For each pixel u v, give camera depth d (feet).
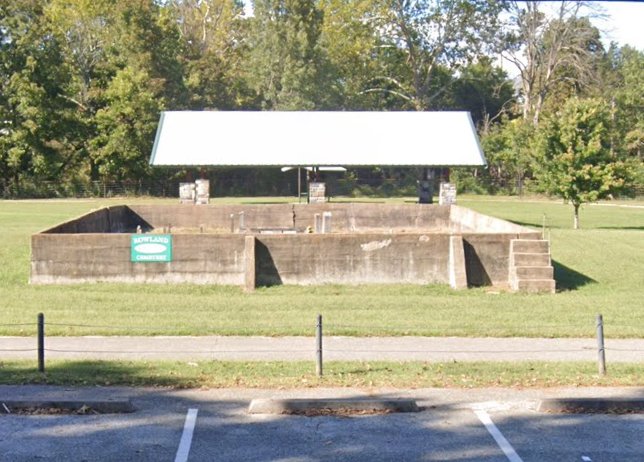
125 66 238.48
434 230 129.80
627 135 249.55
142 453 33.32
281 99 260.83
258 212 128.36
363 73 283.59
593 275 89.20
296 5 258.57
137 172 234.79
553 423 37.40
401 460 32.68
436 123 168.14
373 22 272.10
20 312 68.28
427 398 41.16
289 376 45.47
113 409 38.63
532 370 47.60
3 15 218.38
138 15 240.94
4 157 223.92
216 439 35.01
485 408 39.52
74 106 233.55
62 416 38.09
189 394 41.81
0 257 91.35
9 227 119.85
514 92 323.57
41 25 220.84
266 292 79.36
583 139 138.82
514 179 255.50
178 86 249.55
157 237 81.71
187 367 47.96
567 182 135.74
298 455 33.19
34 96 217.36
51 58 220.84
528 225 148.05
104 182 233.55
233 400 40.70
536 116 250.98
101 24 253.44
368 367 48.44
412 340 59.06
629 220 160.86
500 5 262.26
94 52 245.04
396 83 280.10
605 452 33.76
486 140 263.70
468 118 169.78
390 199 223.30
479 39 270.05
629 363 51.03
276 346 56.29
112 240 81.82
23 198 221.25
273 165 155.43
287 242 82.43
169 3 300.81
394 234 83.10
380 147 160.35
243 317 66.90
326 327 62.18
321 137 162.81
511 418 38.06
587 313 70.18
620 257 96.99
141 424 36.91
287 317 67.00
